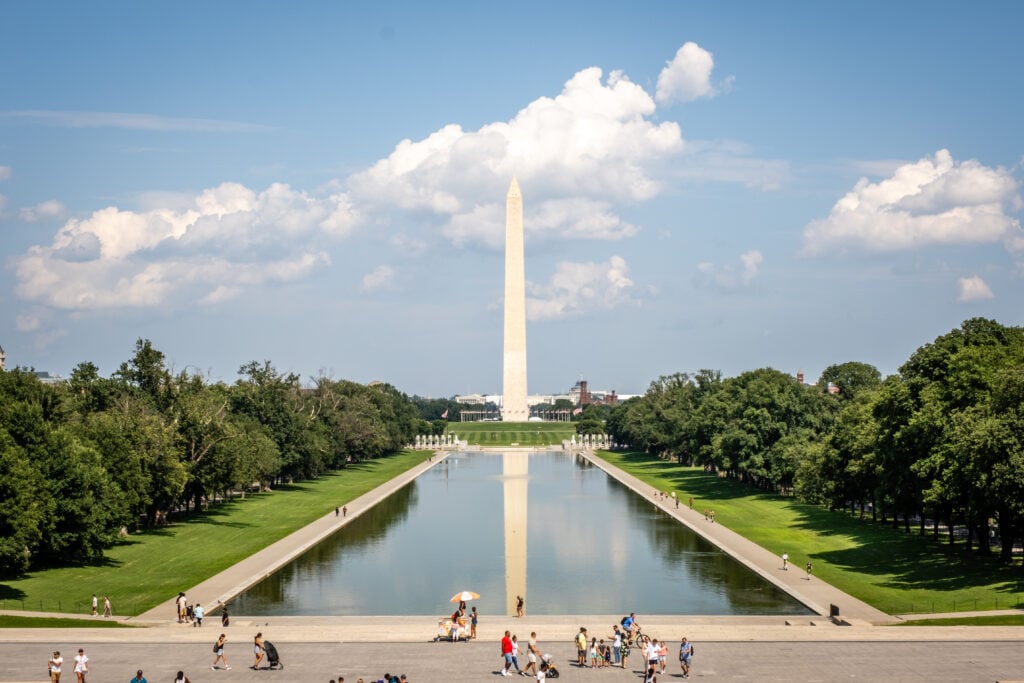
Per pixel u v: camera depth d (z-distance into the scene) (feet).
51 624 238.89
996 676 188.85
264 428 579.07
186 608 250.16
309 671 198.08
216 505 504.43
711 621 252.42
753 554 353.51
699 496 552.00
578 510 501.56
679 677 193.77
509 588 303.68
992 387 293.64
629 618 227.40
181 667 199.93
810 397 555.69
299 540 385.91
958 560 319.88
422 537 408.67
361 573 328.08
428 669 200.75
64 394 395.14
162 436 397.60
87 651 212.02
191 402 447.01
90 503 319.68
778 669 197.88
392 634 233.76
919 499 332.60
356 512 477.77
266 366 622.54
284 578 318.65
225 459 450.30
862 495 416.26
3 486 277.44
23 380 364.38
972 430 277.03
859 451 391.86
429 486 640.17
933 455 301.22
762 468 536.01
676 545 386.11
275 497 549.13
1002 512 291.17
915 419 318.24
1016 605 255.91
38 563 324.39
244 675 194.49
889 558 336.29
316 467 644.27
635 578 319.27
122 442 377.50
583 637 207.10
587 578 319.47
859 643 218.38
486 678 194.08
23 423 312.91
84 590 287.07
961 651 208.54
